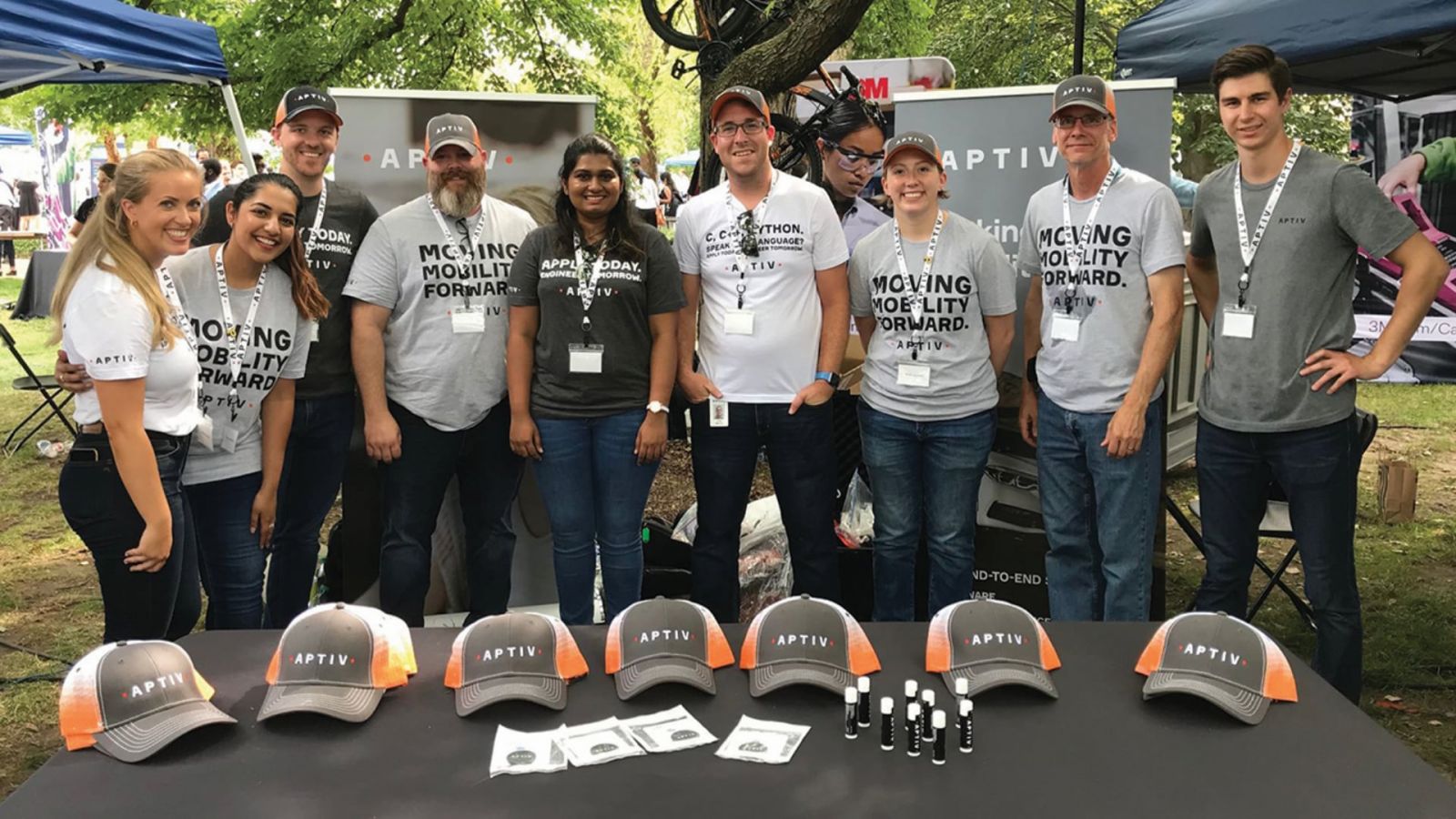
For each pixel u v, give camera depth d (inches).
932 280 116.8
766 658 62.6
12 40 144.7
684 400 143.8
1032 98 133.6
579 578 117.2
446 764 53.6
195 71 178.7
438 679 63.4
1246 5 136.5
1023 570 142.5
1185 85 157.1
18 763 114.2
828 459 120.6
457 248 118.0
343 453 120.9
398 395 119.3
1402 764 53.2
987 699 60.5
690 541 146.2
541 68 370.0
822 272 117.8
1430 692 130.5
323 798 50.6
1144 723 57.7
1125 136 130.9
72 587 171.0
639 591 118.6
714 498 120.4
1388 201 100.2
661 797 50.4
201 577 119.1
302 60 326.3
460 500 129.3
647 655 62.3
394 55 337.1
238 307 103.7
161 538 91.0
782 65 211.2
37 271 309.7
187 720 55.9
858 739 55.9
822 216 117.4
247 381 104.6
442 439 119.5
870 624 71.2
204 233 116.9
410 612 121.2
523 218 124.4
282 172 117.6
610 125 374.3
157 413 93.0
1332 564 105.7
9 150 808.9
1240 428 107.0
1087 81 110.3
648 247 114.2
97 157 756.0
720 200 118.4
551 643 62.7
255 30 338.0
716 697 60.7
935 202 118.3
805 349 117.0
